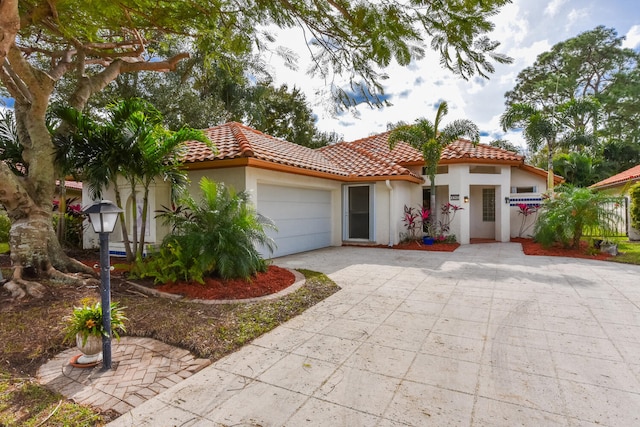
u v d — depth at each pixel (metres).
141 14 4.27
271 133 30.38
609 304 5.75
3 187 5.97
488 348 4.11
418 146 13.62
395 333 4.61
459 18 3.13
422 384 3.33
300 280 7.41
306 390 3.25
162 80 19.97
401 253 11.76
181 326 4.67
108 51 7.95
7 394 3.17
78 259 9.48
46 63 12.48
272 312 5.32
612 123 30.31
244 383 3.39
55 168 7.00
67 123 7.15
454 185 14.38
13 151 7.89
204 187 6.93
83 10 4.04
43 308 4.97
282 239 11.05
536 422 2.74
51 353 4.04
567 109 15.57
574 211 11.13
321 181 12.56
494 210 16.33
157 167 7.15
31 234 6.23
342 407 2.98
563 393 3.14
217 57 5.82
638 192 13.97
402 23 3.32
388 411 2.91
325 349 4.14
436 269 8.87
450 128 12.97
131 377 3.53
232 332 4.57
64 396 3.18
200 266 6.32
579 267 8.98
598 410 2.88
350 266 9.30
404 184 14.42
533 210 15.08
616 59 30.47
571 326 4.78
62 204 10.74
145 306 5.40
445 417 2.82
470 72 3.60
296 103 29.70
